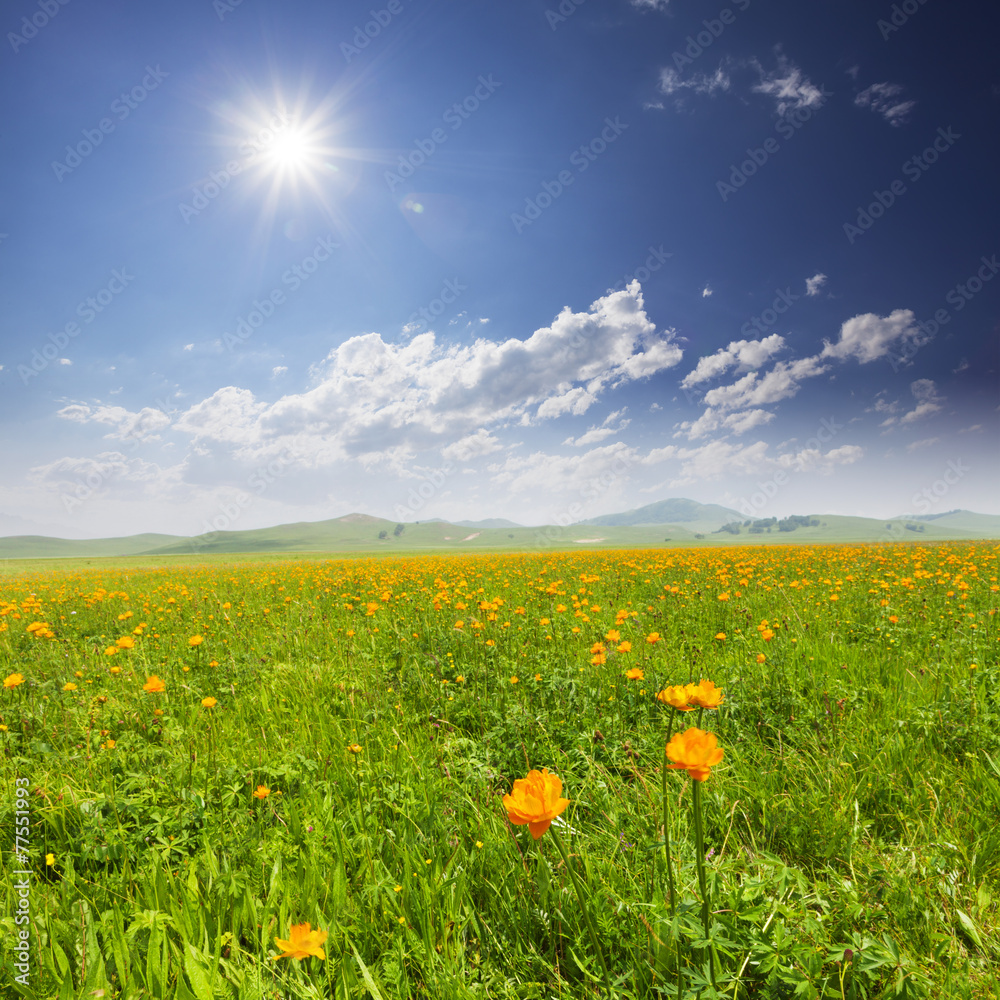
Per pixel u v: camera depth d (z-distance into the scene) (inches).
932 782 111.7
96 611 431.2
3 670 242.4
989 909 80.2
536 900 81.9
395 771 126.3
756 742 138.0
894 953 65.2
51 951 72.0
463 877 86.1
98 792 122.2
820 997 61.7
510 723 151.5
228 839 101.0
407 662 222.2
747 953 68.3
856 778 116.7
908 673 175.0
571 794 117.2
